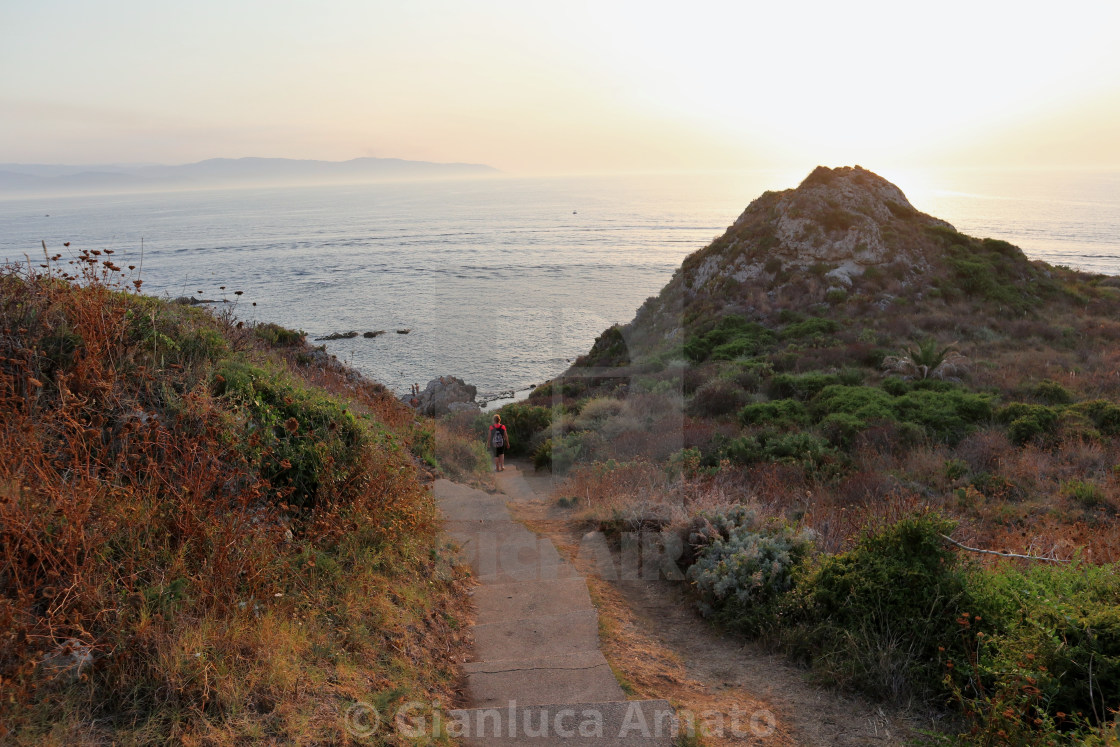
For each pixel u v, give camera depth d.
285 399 5.35
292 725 2.66
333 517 4.42
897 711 3.84
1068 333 26.98
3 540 2.74
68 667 2.49
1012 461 12.00
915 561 4.65
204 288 84.62
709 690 3.92
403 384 28.47
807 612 4.72
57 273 4.66
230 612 3.12
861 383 19.72
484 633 4.01
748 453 11.80
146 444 3.62
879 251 34.84
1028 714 3.42
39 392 3.61
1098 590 4.46
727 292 34.00
